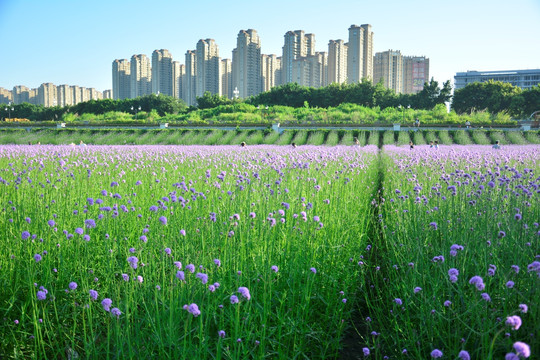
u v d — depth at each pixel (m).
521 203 6.52
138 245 5.32
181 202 6.39
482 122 55.53
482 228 5.75
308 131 52.00
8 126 62.94
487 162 12.53
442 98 98.88
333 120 72.81
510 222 5.58
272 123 55.81
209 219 5.89
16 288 4.47
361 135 49.62
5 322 4.15
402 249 6.12
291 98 104.38
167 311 4.04
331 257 5.88
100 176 10.98
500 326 3.84
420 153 18.78
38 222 5.99
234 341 3.68
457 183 8.90
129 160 15.54
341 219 7.46
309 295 4.61
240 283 4.55
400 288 5.07
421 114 77.50
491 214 6.23
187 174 12.21
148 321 3.96
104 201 7.46
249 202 6.90
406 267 5.42
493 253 4.94
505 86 99.19
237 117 78.19
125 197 7.99
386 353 4.24
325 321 4.59
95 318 4.29
